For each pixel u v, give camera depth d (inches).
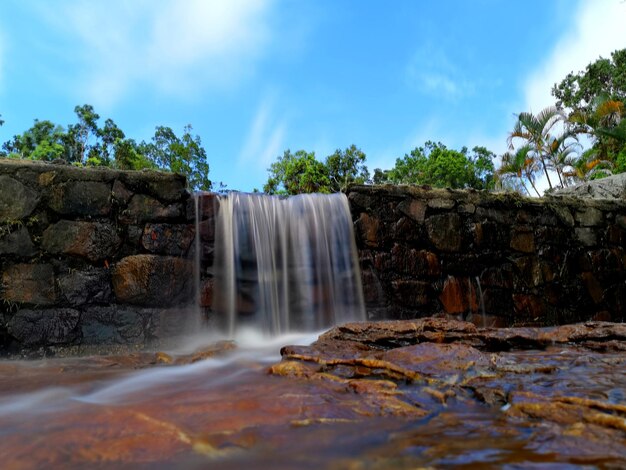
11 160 157.8
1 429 59.7
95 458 49.5
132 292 159.9
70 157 1013.8
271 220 186.4
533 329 137.4
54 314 149.9
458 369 87.7
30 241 151.5
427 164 1171.3
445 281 212.7
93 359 121.2
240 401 70.5
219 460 48.8
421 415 63.0
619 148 709.9
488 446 51.2
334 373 91.7
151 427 58.9
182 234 170.4
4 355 142.6
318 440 54.0
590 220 258.1
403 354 98.6
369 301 196.5
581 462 45.8
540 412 61.6
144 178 168.7
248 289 176.6
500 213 232.7
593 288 249.1
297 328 182.5
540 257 237.8
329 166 737.0
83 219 158.9
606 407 61.2
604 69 1040.2
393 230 207.5
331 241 195.0
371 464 47.3
